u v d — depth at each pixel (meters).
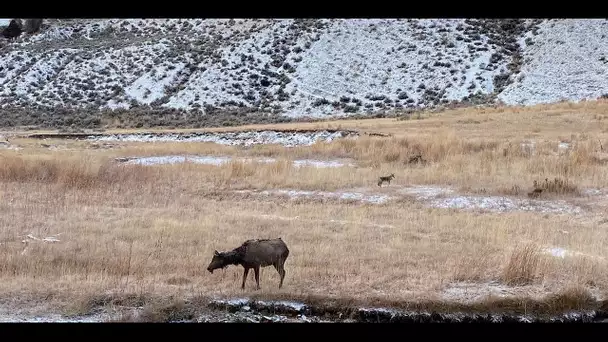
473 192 90.06
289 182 96.88
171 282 49.84
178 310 45.19
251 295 46.66
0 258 54.28
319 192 91.81
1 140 185.62
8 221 70.06
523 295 48.44
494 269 53.94
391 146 123.62
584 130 143.62
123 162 121.75
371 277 51.03
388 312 45.88
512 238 65.69
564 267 54.12
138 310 45.34
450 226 70.38
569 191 89.31
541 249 59.16
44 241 60.97
